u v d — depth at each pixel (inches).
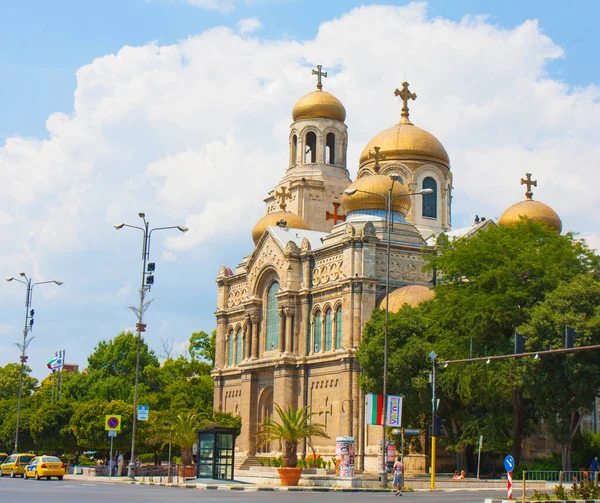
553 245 3503.9
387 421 3026.6
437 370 3506.4
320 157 5285.4
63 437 4830.2
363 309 4042.8
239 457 4630.9
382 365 3607.3
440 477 3558.1
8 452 5684.1
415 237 4318.4
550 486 3063.5
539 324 3065.9
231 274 5260.8
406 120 5201.8
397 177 4426.7
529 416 3567.9
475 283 3474.4
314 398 4288.9
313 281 4424.2
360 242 4106.8
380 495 2509.8
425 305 3777.1
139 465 4124.0
